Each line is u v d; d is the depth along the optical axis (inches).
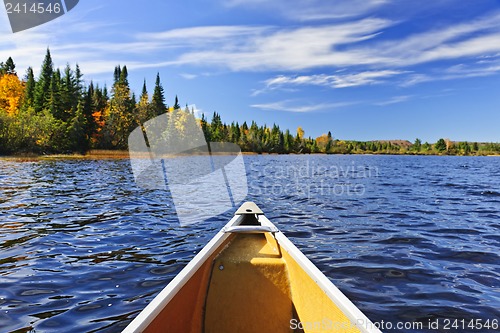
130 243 212.1
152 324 63.6
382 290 140.9
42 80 2050.9
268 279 100.3
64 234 232.5
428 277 155.1
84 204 362.0
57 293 138.1
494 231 247.8
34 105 1838.1
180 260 179.6
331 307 70.9
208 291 98.0
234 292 97.7
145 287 144.4
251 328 93.2
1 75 2383.1
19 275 157.2
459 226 265.0
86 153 1648.6
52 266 169.6
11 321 115.3
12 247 200.8
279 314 94.8
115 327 111.9
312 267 87.2
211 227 256.1
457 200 421.4
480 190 544.4
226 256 108.7
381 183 676.1
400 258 182.4
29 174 724.0
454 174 1023.0
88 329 110.5
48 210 321.4
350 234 237.9
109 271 162.9
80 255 187.3
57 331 109.2
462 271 163.2
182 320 79.8
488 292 139.3
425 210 342.0
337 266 169.8
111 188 512.7
